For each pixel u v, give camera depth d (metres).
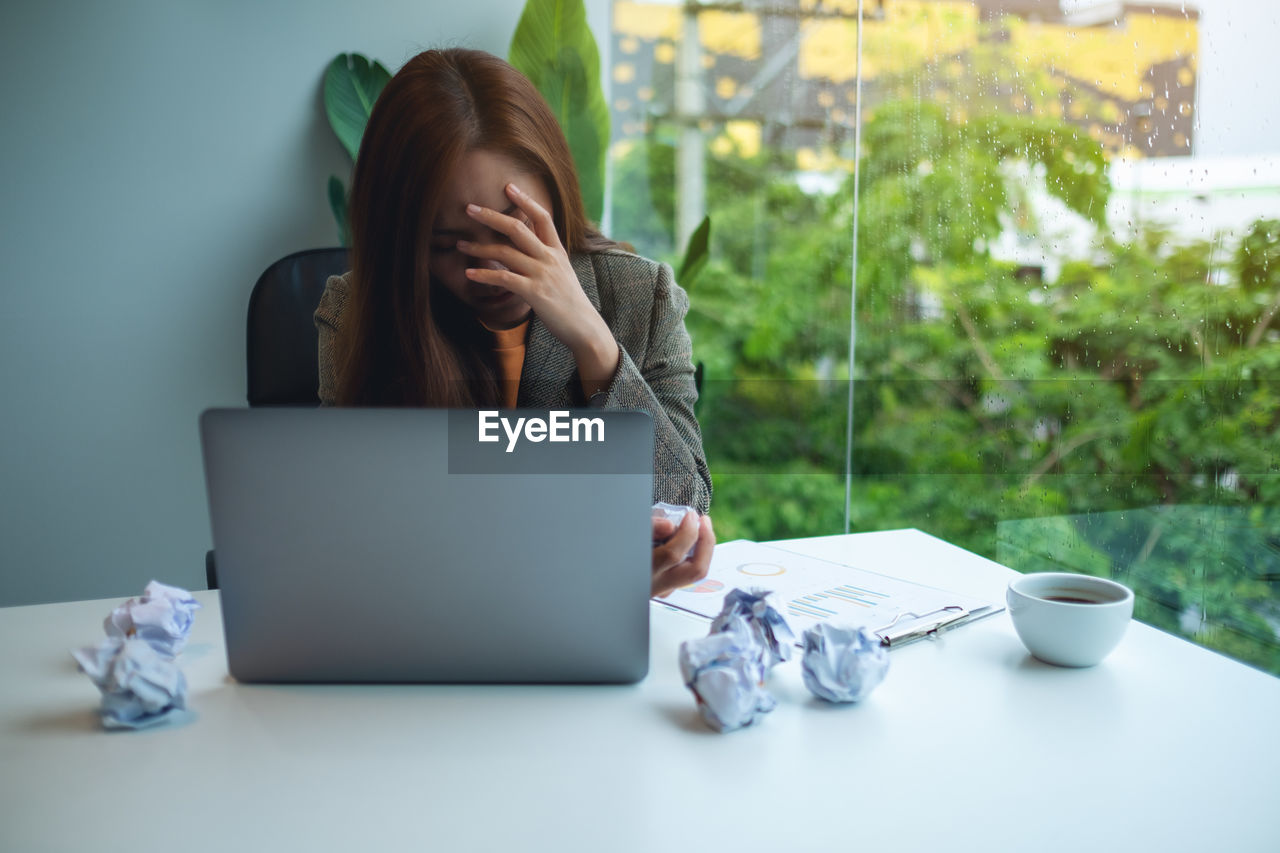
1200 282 1.28
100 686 0.68
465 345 1.26
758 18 2.74
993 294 1.90
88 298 2.19
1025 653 0.82
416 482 0.71
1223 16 1.23
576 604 0.73
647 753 0.64
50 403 2.20
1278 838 0.53
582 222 1.30
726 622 0.73
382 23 2.31
